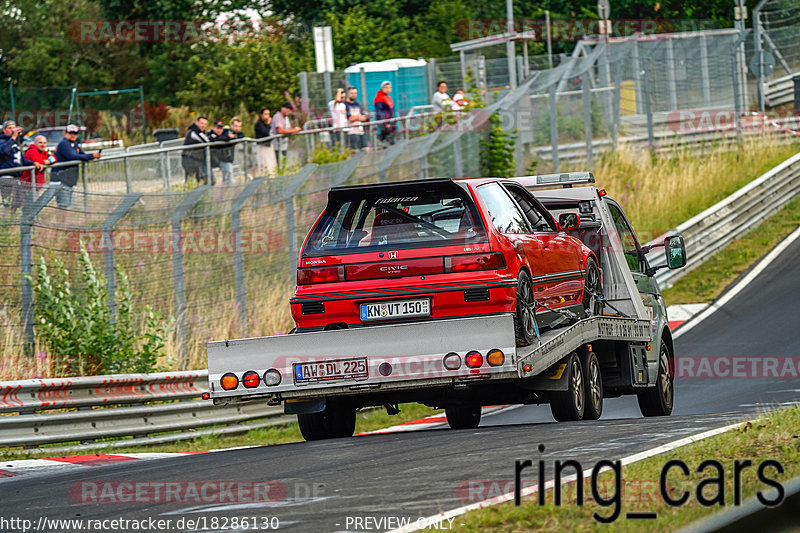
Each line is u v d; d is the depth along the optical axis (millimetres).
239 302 54688
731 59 114688
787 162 100562
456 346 30250
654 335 42531
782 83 126188
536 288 33219
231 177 61500
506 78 99250
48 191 45500
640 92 107125
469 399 34062
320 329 32344
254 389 31172
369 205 32719
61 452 38688
